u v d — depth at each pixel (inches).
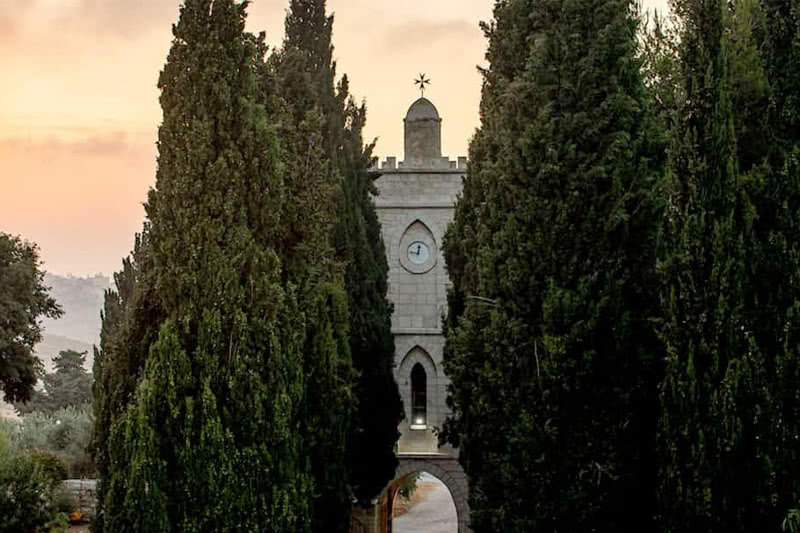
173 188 753.0
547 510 698.8
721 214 634.2
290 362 777.6
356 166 1263.5
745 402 593.6
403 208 1537.9
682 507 616.7
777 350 601.9
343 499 932.6
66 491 1208.2
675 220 668.7
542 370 706.8
